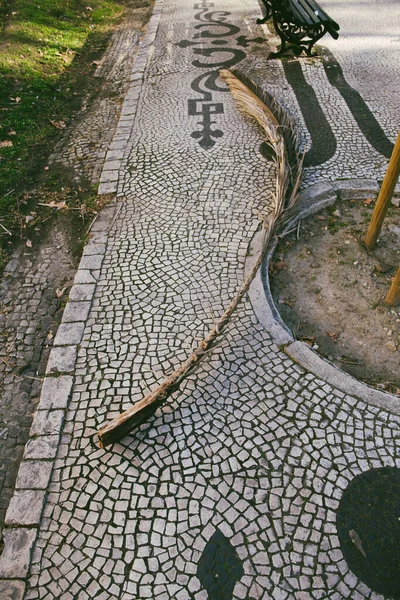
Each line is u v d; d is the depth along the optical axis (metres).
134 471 3.19
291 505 2.99
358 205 5.36
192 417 3.45
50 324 4.29
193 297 4.29
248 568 2.76
